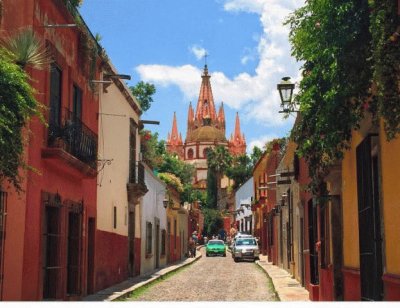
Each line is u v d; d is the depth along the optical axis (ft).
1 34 34.65
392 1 20.94
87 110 53.36
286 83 39.09
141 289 64.39
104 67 59.98
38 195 39.70
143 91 110.73
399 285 22.26
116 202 67.41
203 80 450.30
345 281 35.22
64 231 45.60
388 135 21.54
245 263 132.05
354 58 25.44
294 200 76.84
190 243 159.63
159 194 105.29
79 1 50.11
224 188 320.91
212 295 60.29
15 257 36.06
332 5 25.16
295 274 76.18
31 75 37.96
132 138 78.43
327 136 28.94
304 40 27.04
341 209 37.19
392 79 21.03
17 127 26.18
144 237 87.97
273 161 120.47
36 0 38.88
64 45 45.78
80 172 47.16
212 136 410.93
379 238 26.43
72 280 49.49
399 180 22.25
